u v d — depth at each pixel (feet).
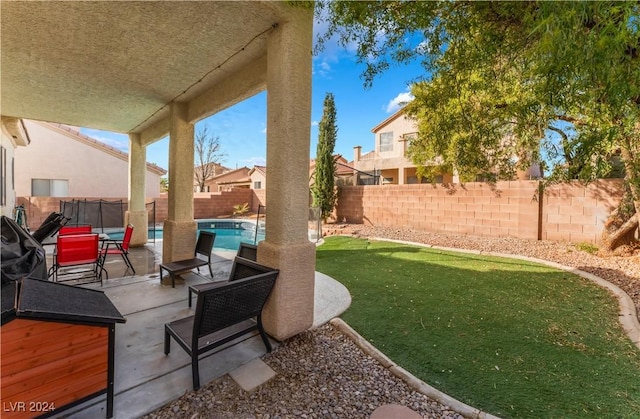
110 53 11.17
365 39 7.59
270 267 9.25
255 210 63.46
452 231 29.55
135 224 25.07
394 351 8.75
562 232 22.90
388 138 59.00
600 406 6.41
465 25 6.47
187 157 16.78
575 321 10.72
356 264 19.49
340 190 40.45
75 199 38.45
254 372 7.60
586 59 4.05
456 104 11.16
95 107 17.70
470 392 6.89
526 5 5.22
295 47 9.09
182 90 14.93
